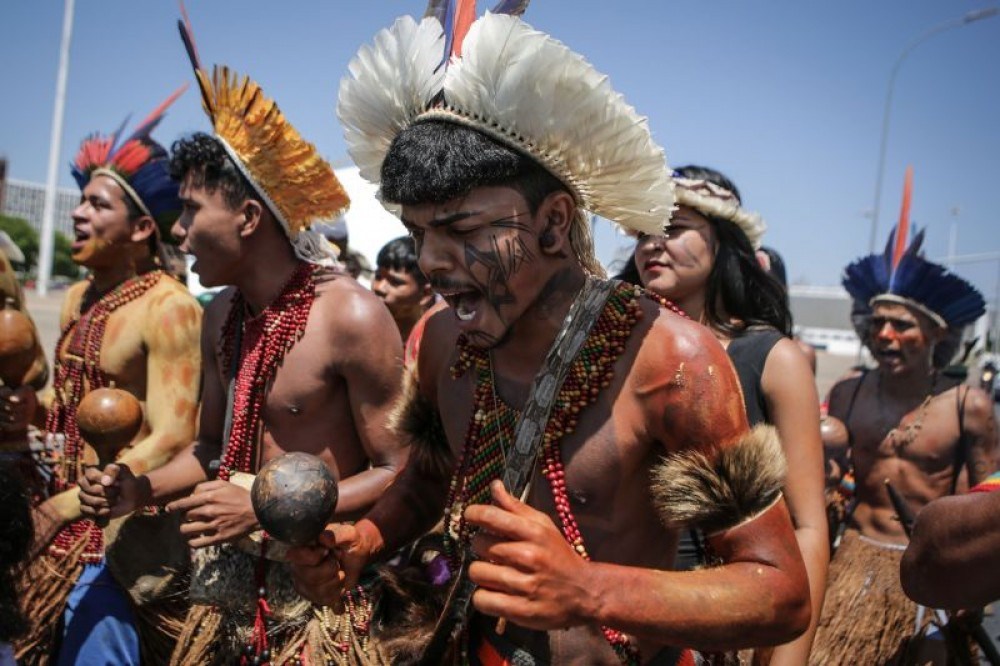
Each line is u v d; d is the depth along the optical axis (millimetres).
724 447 1403
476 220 1414
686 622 1242
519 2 1589
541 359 1568
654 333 1478
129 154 3295
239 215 2559
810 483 2314
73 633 3094
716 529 1379
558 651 1569
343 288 2631
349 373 2568
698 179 2721
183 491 2686
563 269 1541
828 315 49562
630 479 1506
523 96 1383
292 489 1448
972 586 1497
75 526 3154
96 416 2438
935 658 3506
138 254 3352
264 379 2586
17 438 3324
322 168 2652
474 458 1626
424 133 1439
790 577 1334
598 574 1227
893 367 3980
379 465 2602
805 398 2375
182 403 3021
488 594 1217
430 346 1839
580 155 1438
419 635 1899
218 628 2742
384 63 1558
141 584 2969
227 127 2549
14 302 3457
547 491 1539
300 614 2514
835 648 3654
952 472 3914
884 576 3775
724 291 2758
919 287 3924
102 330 3158
